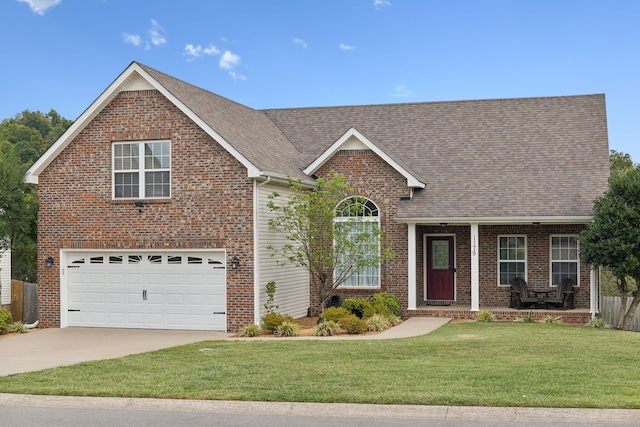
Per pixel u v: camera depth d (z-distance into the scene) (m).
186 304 22.92
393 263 25.50
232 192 22.39
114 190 23.59
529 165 26.50
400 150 28.27
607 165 25.97
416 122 29.62
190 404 11.56
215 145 22.56
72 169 23.91
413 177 25.19
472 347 16.78
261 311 22.47
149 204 23.14
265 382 12.71
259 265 22.39
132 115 23.36
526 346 16.83
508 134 28.20
